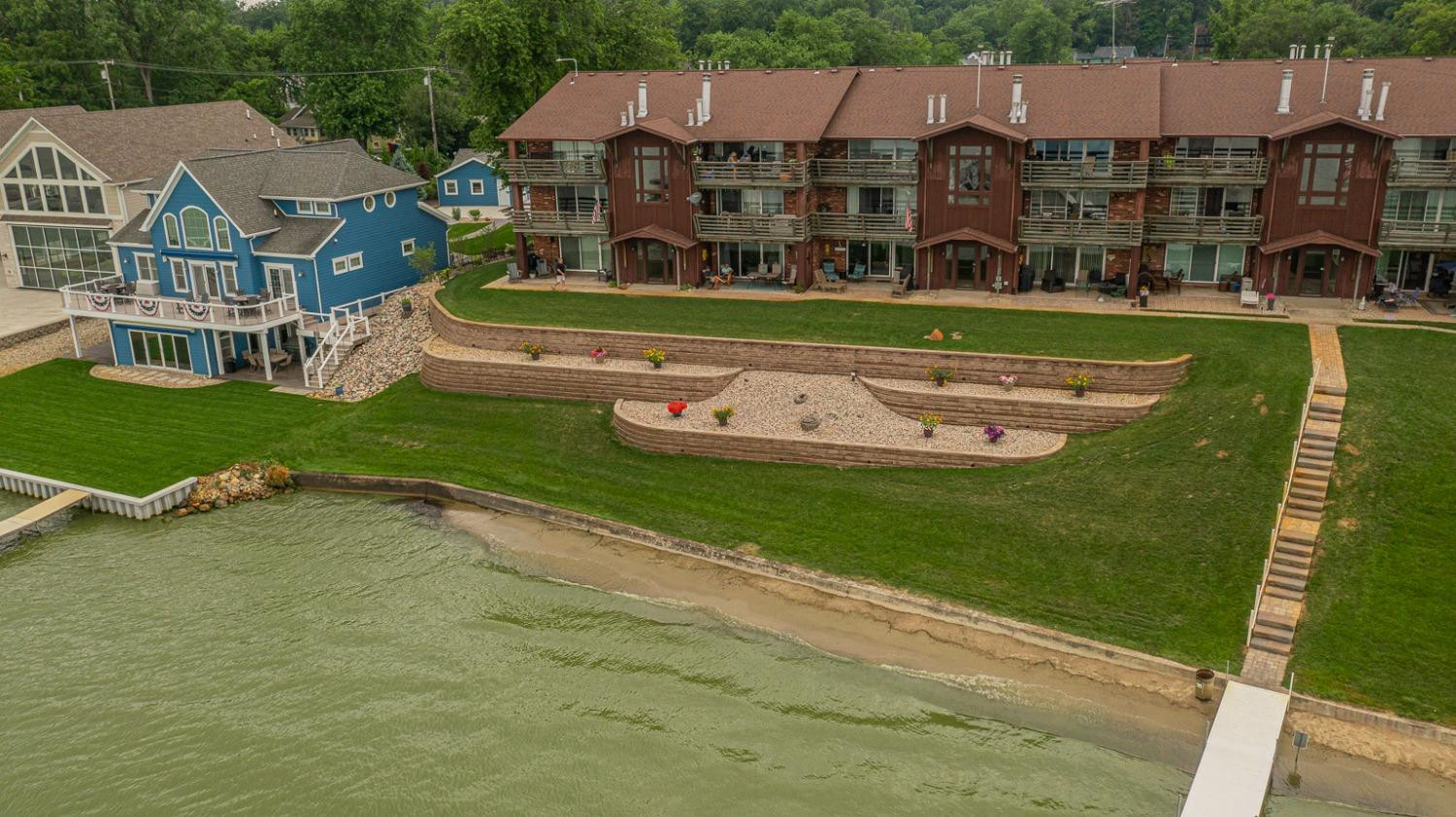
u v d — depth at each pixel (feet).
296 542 129.08
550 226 193.88
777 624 108.47
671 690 99.86
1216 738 87.51
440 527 131.95
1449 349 137.69
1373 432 121.19
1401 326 147.13
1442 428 120.26
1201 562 109.29
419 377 171.83
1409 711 89.76
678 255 185.78
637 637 107.65
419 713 97.55
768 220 177.27
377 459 147.64
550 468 142.20
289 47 321.11
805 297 177.78
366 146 323.98
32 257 227.20
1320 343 143.02
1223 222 164.04
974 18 578.66
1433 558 104.63
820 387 152.25
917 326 160.66
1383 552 106.32
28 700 100.17
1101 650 99.81
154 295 193.88
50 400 170.71
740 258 187.73
